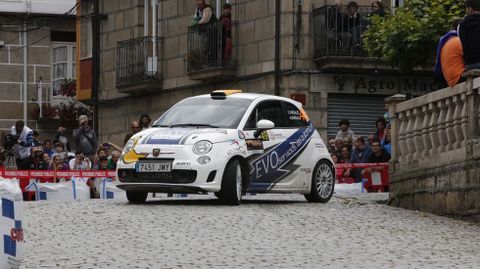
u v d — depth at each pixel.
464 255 21.50
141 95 56.12
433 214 28.95
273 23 47.53
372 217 27.44
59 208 27.70
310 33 46.94
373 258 20.77
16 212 17.06
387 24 35.12
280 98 31.39
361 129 47.69
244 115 30.02
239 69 49.41
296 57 46.84
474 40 28.06
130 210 27.19
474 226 26.47
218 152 28.78
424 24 34.41
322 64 46.78
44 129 68.81
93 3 59.47
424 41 34.53
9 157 42.28
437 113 29.34
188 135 29.05
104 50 58.88
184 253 20.92
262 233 23.81
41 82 69.25
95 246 21.70
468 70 27.56
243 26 49.28
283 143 30.72
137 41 55.12
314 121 46.97
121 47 56.22
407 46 34.69
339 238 23.50
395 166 31.08
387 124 39.19
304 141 31.36
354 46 46.53
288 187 30.77
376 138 38.69
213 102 30.69
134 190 29.19
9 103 68.88
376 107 47.97
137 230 23.83
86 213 26.55
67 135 69.00
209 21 50.03
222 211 27.14
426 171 29.55
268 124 30.02
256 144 29.91
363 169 38.25
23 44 69.12
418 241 23.48
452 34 28.81
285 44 46.97
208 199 31.84
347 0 47.34
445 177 28.61
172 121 30.36
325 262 20.09
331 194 32.03
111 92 58.31
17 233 17.08
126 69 55.81
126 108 57.25
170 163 28.66
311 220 26.19
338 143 40.69
